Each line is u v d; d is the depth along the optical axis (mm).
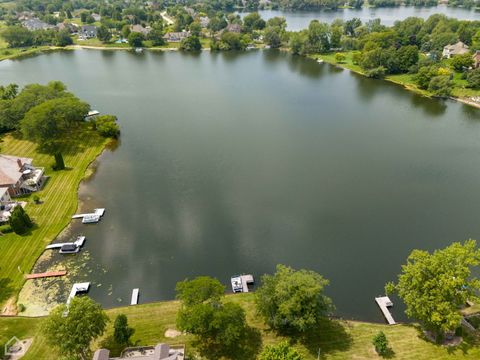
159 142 124375
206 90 178375
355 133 132625
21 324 60500
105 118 129375
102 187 99375
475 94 164875
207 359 53719
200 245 79938
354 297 68375
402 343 56406
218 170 107625
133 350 54000
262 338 57312
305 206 91875
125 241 80688
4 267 72812
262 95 172000
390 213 89688
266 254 77750
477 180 103375
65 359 46906
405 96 172000
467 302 63125
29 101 127500
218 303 55594
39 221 85312
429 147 122250
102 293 68500
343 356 54094
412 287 54562
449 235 82875
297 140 126438
